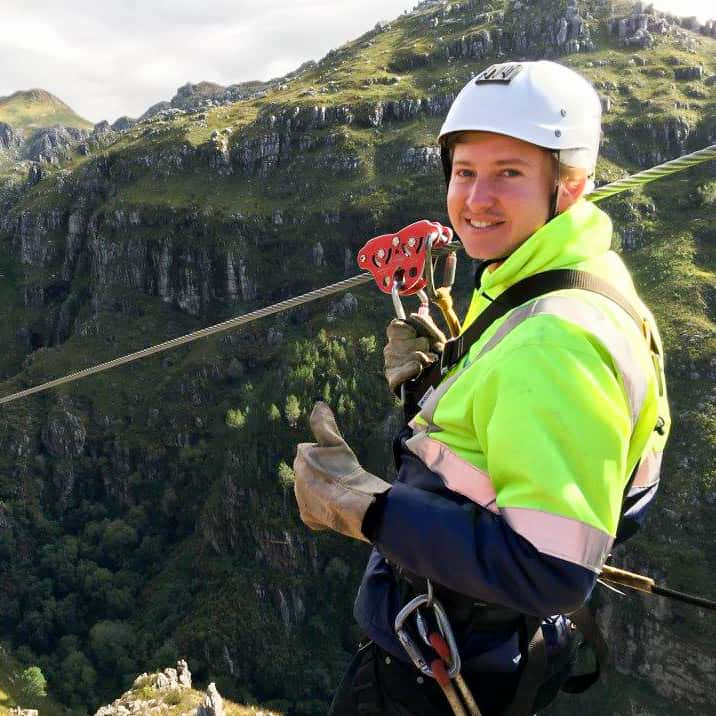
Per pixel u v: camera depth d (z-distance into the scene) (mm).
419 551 2582
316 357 145625
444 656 2832
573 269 2744
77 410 161750
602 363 2455
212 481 145250
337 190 180625
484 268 3324
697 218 139125
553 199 2926
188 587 127312
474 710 2775
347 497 2793
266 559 124812
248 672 113188
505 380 2516
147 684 56531
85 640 122375
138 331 180500
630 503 3055
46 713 98375
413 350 3611
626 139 166875
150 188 198125
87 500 152500
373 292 163500
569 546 2303
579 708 93250
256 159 194125
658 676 92438
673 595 3373
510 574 2377
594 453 2359
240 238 180375
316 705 108125
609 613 95688
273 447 134500
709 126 166125
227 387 160625
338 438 3004
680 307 119188
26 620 123500
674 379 108688
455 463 2748
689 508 96000
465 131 2951
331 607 120062
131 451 154500
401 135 187125
